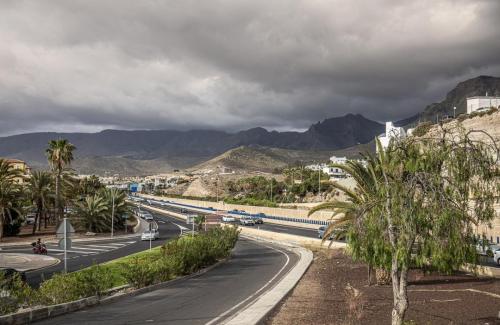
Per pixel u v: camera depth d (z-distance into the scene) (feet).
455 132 33.94
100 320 45.91
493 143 33.04
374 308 50.85
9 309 45.78
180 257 85.25
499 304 51.49
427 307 50.55
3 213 190.39
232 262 113.70
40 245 152.25
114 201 236.63
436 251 32.45
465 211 32.99
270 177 655.76
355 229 38.50
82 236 215.31
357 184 71.26
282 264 105.19
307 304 54.13
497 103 458.09
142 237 198.18
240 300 58.08
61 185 236.43
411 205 32.37
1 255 146.72
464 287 62.90
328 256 114.11
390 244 35.12
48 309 47.65
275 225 277.85
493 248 103.91
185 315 48.44
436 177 32.48
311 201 405.80
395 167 34.53
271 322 44.93
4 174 200.54
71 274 62.75
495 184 32.30
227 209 422.82
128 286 70.08
